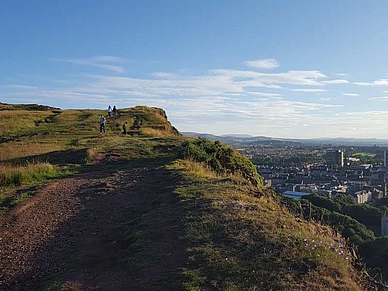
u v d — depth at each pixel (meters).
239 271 5.36
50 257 7.29
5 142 28.59
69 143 25.88
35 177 15.34
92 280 5.80
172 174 12.97
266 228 6.62
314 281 5.09
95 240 7.96
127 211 9.80
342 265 5.59
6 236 8.60
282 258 5.61
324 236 6.97
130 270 5.89
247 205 8.02
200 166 14.42
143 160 18.98
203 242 6.39
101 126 31.45
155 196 10.45
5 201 11.77
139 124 39.81
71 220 9.55
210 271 5.44
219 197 8.72
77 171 16.98
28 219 9.77
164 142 24.31
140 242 6.78
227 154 17.58
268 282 5.06
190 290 5.01
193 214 7.70
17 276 6.58
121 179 14.01
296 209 9.73
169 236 6.89
